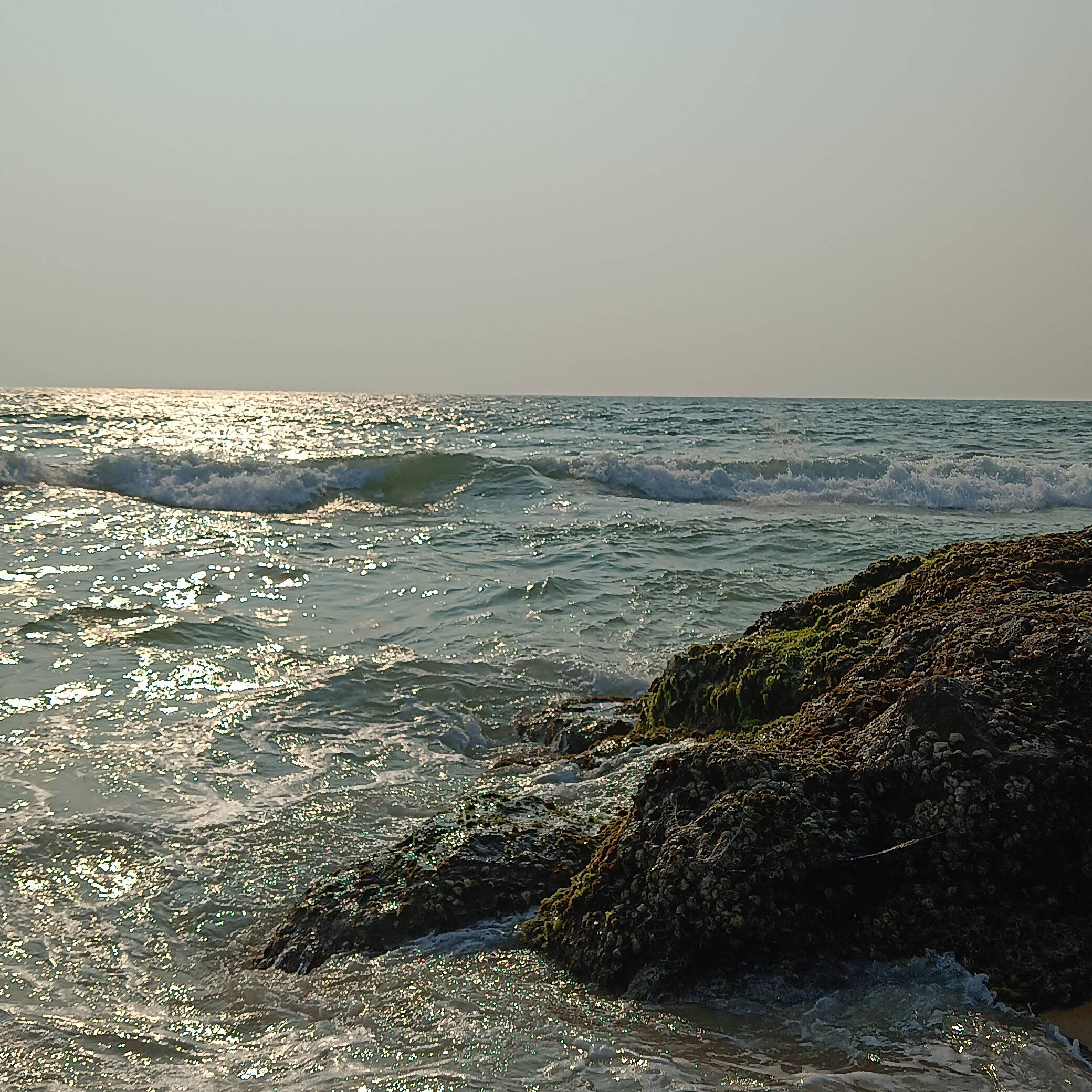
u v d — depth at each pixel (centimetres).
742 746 421
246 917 471
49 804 601
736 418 4428
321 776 663
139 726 745
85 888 498
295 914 452
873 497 2208
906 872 377
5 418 3347
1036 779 383
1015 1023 323
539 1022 344
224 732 739
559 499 1975
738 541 1525
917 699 414
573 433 3450
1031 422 4384
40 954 434
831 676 559
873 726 430
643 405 6444
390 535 1573
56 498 1784
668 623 1078
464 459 2167
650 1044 323
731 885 366
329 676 873
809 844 374
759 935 360
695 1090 293
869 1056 310
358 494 2044
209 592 1161
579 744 718
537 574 1290
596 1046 324
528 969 386
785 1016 336
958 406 6994
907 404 7744
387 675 888
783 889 367
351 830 570
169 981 412
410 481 2106
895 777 399
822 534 1592
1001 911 364
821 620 653
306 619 1072
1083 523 1866
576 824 502
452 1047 331
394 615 1097
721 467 2361
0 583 1158
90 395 8594
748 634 720
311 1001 379
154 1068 336
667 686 685
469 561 1371
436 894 433
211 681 855
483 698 850
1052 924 359
